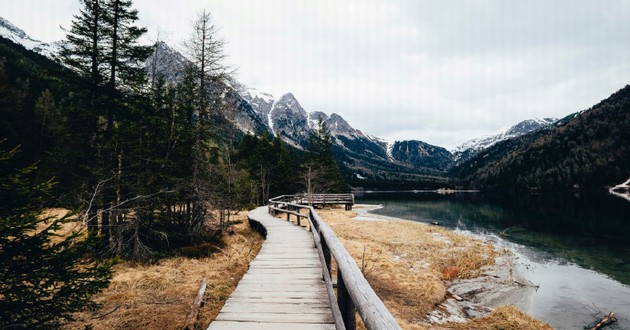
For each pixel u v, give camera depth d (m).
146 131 13.27
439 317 8.88
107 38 13.40
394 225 25.52
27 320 3.81
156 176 12.26
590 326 9.48
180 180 12.94
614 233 26.02
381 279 11.15
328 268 5.51
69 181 11.56
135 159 12.05
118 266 9.82
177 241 13.63
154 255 11.25
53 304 3.85
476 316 9.36
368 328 1.79
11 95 29.47
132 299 7.18
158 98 14.42
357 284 2.37
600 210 43.97
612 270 15.41
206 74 15.21
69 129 12.45
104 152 12.16
